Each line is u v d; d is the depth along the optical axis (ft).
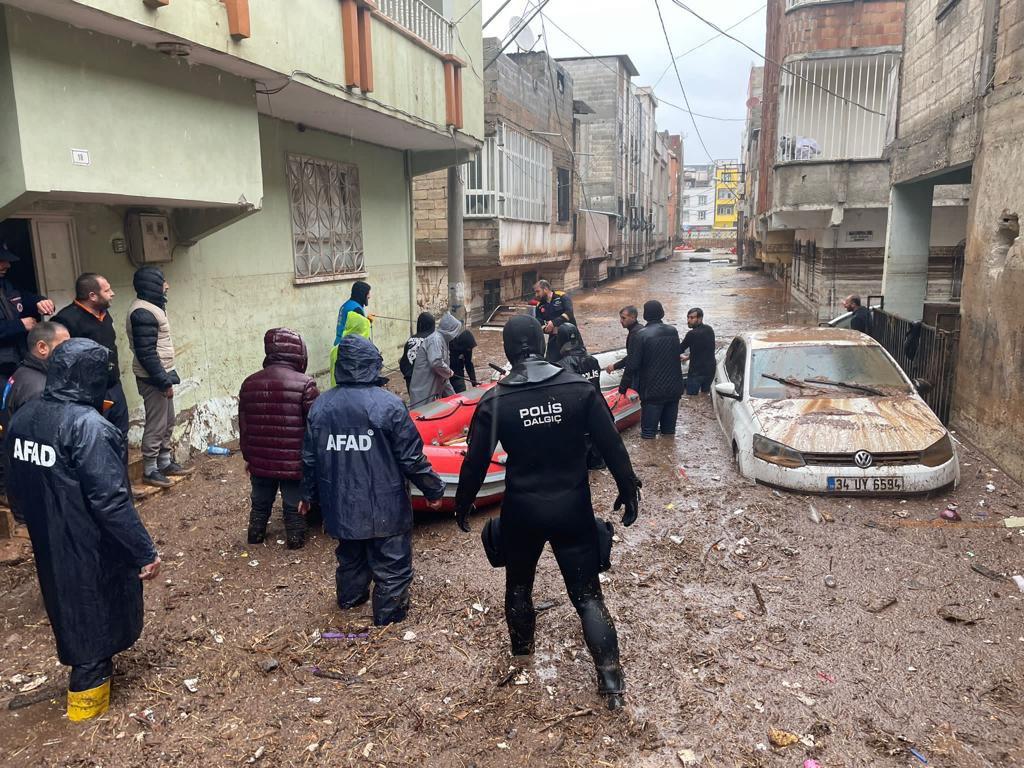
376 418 13.29
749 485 21.11
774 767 9.91
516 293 73.82
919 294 39.14
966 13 26.91
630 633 13.44
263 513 17.62
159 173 18.61
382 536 13.57
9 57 14.67
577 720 11.00
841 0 54.49
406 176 41.68
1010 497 19.66
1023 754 10.08
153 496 20.86
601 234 105.91
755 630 13.50
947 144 28.84
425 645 13.15
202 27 18.39
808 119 58.54
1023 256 20.83
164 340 20.72
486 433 11.07
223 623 14.05
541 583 15.49
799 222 57.11
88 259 20.63
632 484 11.35
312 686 12.02
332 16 24.72
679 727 10.79
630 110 133.28
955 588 14.87
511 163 62.39
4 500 17.72
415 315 43.57
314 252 32.73
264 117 28.76
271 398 16.57
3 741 10.66
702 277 127.13
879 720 10.86
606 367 29.40
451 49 34.83
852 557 16.38
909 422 20.49
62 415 10.32
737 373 25.70
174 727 10.98
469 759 10.23
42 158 15.38
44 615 14.38
